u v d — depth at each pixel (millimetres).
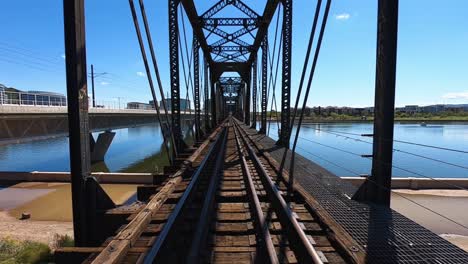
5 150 47938
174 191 6547
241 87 57625
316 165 9000
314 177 7320
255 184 7312
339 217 4551
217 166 9000
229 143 17312
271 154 11359
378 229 4129
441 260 3354
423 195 17219
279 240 4148
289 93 13398
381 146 4934
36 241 10648
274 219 4898
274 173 8070
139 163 34094
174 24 11969
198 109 20078
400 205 15688
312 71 7508
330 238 3963
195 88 19906
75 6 4211
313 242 3889
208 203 5340
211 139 19359
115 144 59625
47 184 21828
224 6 18297
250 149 12195
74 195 4430
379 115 4965
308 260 3518
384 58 4785
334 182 6789
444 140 50344
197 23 18516
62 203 17500
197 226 4309
